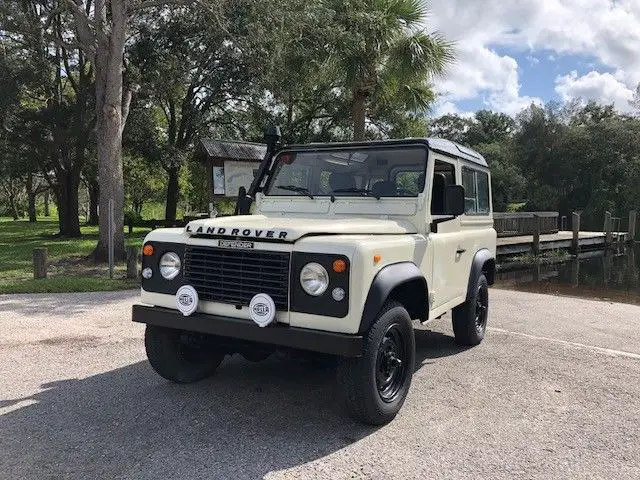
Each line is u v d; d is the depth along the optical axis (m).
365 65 13.46
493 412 4.20
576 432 3.87
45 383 4.66
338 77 14.07
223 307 3.81
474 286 5.81
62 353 5.57
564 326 7.53
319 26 13.21
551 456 3.49
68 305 8.11
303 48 13.88
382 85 14.14
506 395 4.58
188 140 24.97
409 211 4.59
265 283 3.65
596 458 3.48
